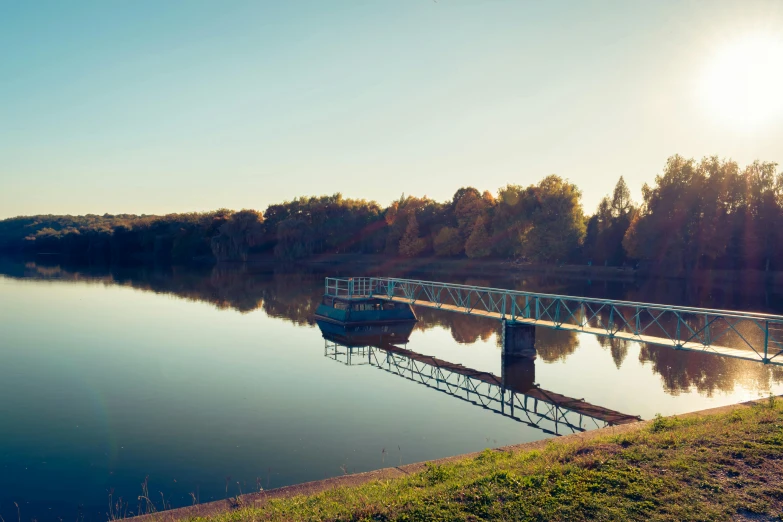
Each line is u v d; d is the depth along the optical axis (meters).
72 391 21.80
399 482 9.77
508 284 63.72
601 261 73.44
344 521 7.80
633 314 42.50
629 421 17.73
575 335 34.97
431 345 32.81
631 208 75.12
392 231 98.00
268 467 14.34
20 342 32.06
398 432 16.94
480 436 16.48
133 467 14.49
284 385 22.83
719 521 7.34
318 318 41.38
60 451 15.57
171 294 57.00
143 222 117.62
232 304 49.78
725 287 55.91
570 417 18.36
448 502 8.16
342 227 102.88
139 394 21.39
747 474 8.68
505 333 27.48
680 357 27.59
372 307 40.41
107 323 39.03
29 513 12.19
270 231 105.19
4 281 70.50
